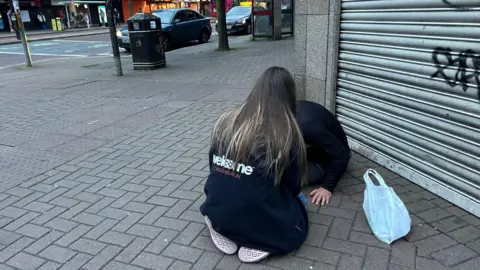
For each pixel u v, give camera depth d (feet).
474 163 9.44
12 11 42.45
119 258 8.83
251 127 7.66
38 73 38.45
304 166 8.30
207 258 8.70
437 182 10.65
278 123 7.62
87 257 8.91
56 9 127.34
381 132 12.55
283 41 52.60
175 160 14.16
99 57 51.52
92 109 22.29
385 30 11.59
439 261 8.13
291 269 8.18
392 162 12.23
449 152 10.09
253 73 30.63
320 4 14.16
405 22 10.78
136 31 34.60
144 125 18.60
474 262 8.05
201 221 10.17
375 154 12.96
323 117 10.75
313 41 14.99
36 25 122.11
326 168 11.45
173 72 33.58
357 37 12.97
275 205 8.07
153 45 35.09
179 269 8.38
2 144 16.87
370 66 12.53
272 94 7.70
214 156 8.29
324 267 8.18
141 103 23.02
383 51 11.80
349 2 13.12
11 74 38.78
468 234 8.96
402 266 8.05
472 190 9.63
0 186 12.69
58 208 11.14
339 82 14.42
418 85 10.69
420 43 10.37
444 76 9.82
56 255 9.04
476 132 9.25
